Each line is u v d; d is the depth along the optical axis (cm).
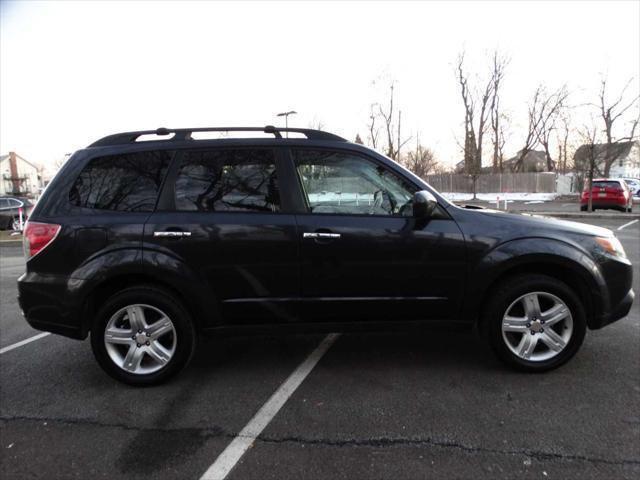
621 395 321
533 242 339
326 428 289
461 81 4328
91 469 255
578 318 345
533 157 6719
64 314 338
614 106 2131
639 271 715
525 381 345
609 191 1964
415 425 289
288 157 350
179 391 344
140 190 346
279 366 384
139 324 344
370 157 351
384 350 412
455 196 3828
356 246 338
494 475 241
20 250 1292
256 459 260
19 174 8869
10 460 265
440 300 346
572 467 246
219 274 339
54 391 350
